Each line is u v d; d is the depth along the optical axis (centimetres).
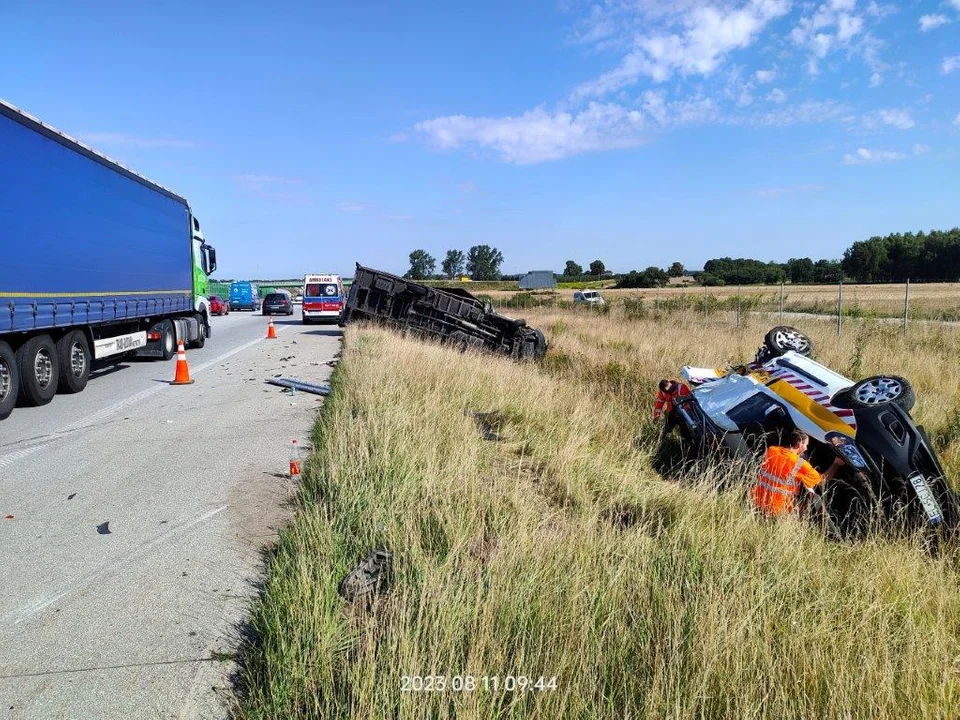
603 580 351
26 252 921
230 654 326
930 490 466
